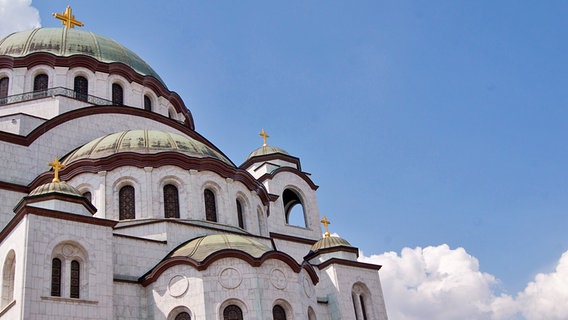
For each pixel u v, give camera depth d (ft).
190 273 88.69
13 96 136.77
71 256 83.92
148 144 113.91
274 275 91.56
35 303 76.64
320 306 117.39
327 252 124.88
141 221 102.32
